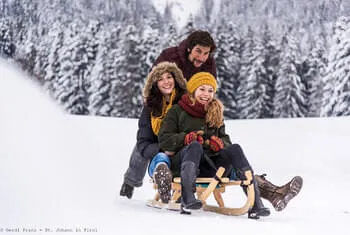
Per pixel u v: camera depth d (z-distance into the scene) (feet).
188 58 31.53
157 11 346.54
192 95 28.76
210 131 28.60
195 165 25.90
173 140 27.66
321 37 381.60
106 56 277.03
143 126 30.76
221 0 391.45
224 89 278.67
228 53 302.86
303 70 323.57
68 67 280.31
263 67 290.35
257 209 26.07
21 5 347.56
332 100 199.62
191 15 323.37
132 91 266.98
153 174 27.20
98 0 363.35
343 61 197.88
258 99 286.87
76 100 278.87
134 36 272.31
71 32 287.07
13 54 336.90
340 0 384.88
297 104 294.66
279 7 395.14
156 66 30.07
